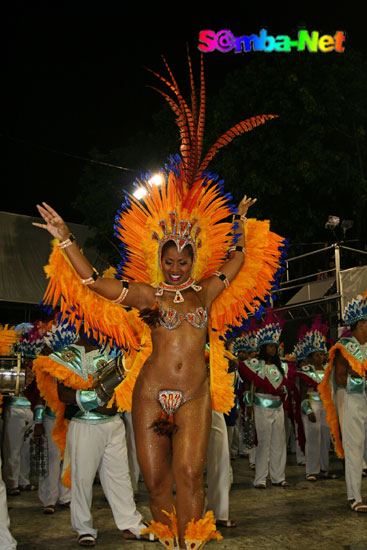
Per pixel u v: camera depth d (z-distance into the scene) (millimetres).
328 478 8727
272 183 15578
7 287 16281
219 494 5703
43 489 6441
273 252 4379
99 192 17734
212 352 4199
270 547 5062
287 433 11711
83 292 3898
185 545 3447
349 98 16578
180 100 4086
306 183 15758
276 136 15914
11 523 5992
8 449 7594
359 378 6672
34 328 7480
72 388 5309
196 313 3760
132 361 4258
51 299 4020
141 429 3666
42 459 6312
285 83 16047
